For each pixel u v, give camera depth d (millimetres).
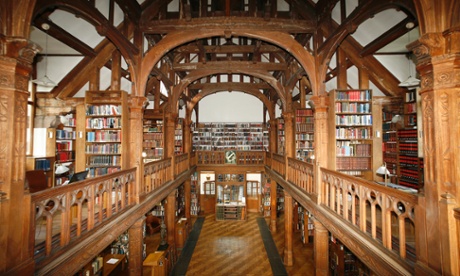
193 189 14758
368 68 7504
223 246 10469
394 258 3039
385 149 8031
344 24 4723
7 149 2600
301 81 10102
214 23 6043
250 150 14844
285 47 6074
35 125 7785
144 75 6047
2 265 2500
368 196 3611
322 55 5777
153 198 6652
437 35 2508
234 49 9047
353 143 6918
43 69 7707
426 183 2650
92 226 3936
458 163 2467
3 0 2637
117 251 7938
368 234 3635
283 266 8781
